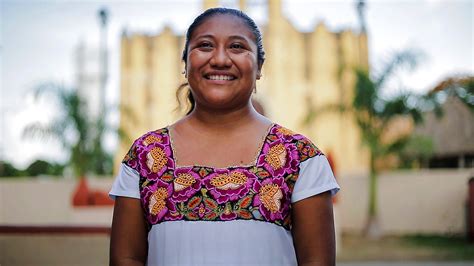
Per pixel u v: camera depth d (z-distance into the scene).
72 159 12.35
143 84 19.22
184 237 1.40
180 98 1.86
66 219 13.93
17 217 14.02
